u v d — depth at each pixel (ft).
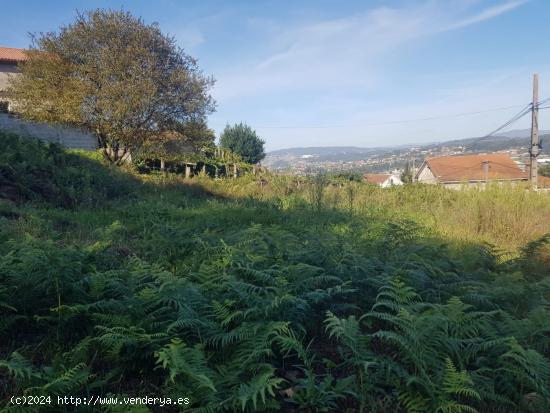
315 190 45.11
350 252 18.88
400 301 13.57
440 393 10.48
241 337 11.59
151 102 72.59
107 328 11.10
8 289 13.19
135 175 60.34
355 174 70.79
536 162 82.53
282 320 13.14
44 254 13.94
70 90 71.26
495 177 47.19
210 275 15.67
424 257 20.68
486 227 34.83
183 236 23.04
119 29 73.41
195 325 11.95
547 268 23.67
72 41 73.15
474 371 11.71
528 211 36.04
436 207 43.60
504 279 17.87
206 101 79.20
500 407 11.15
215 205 40.42
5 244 17.35
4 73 108.17
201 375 9.39
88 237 24.26
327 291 14.29
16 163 37.58
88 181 39.17
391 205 48.21
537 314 13.60
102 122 72.43
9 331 12.98
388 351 13.28
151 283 13.99
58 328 12.70
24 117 73.00
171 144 80.69
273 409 10.25
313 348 13.48
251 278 16.21
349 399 11.11
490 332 12.94
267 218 34.83
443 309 13.17
